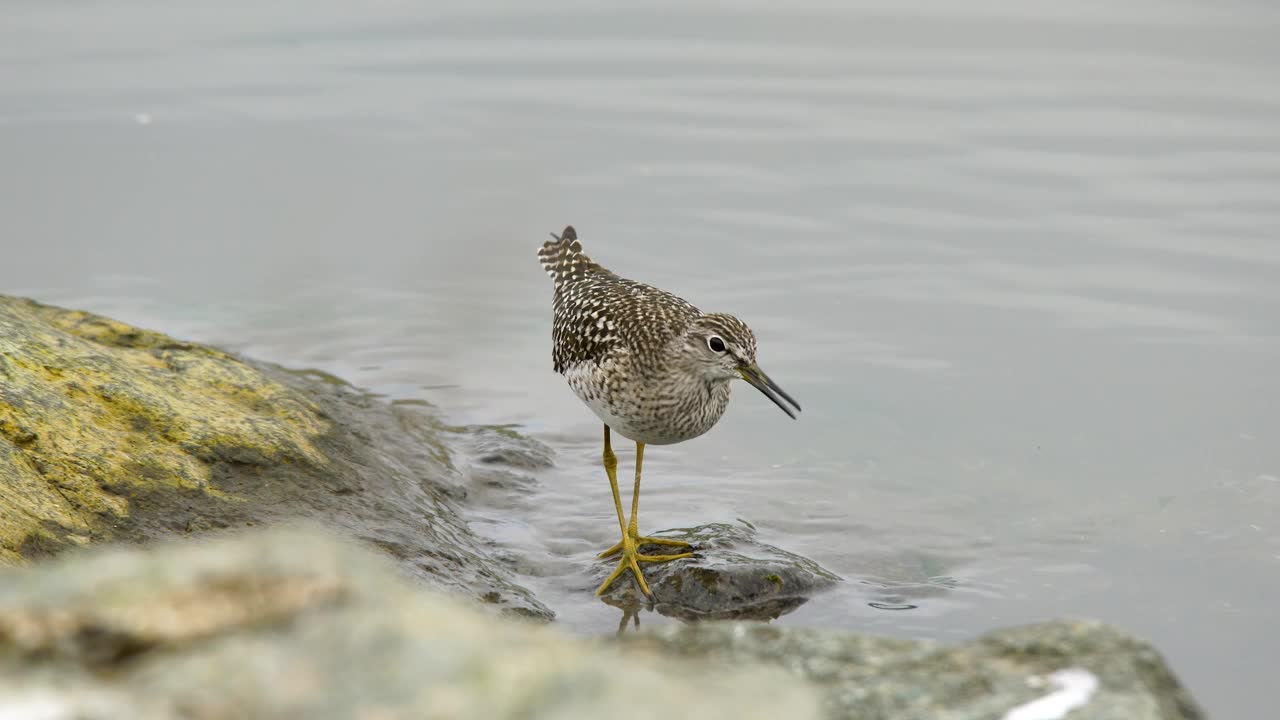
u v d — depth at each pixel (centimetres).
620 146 1906
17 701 372
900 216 1712
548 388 1437
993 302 1522
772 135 1928
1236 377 1344
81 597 419
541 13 2370
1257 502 1117
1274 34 2220
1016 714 489
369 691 388
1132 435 1243
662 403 1081
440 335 1522
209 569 434
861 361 1410
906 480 1195
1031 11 2344
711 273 1597
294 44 2239
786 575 1028
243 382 1106
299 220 1734
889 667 523
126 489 888
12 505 818
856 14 2356
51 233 1680
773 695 438
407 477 1118
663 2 2414
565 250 1312
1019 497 1153
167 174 1823
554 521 1161
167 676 390
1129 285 1542
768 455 1263
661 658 512
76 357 984
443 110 2009
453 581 962
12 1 2356
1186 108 1975
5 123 1919
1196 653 912
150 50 2195
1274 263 1573
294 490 981
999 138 1903
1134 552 1057
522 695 395
